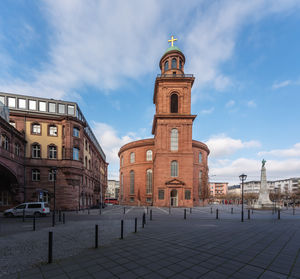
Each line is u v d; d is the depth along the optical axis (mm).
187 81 44625
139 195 51250
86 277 5000
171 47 50031
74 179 29828
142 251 7191
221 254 6867
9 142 25234
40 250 7340
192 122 43062
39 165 29266
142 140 53656
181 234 10336
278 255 6777
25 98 31250
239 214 23047
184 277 4969
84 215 21734
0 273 5246
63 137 30641
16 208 20891
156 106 52312
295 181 120125
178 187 39906
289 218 18766
